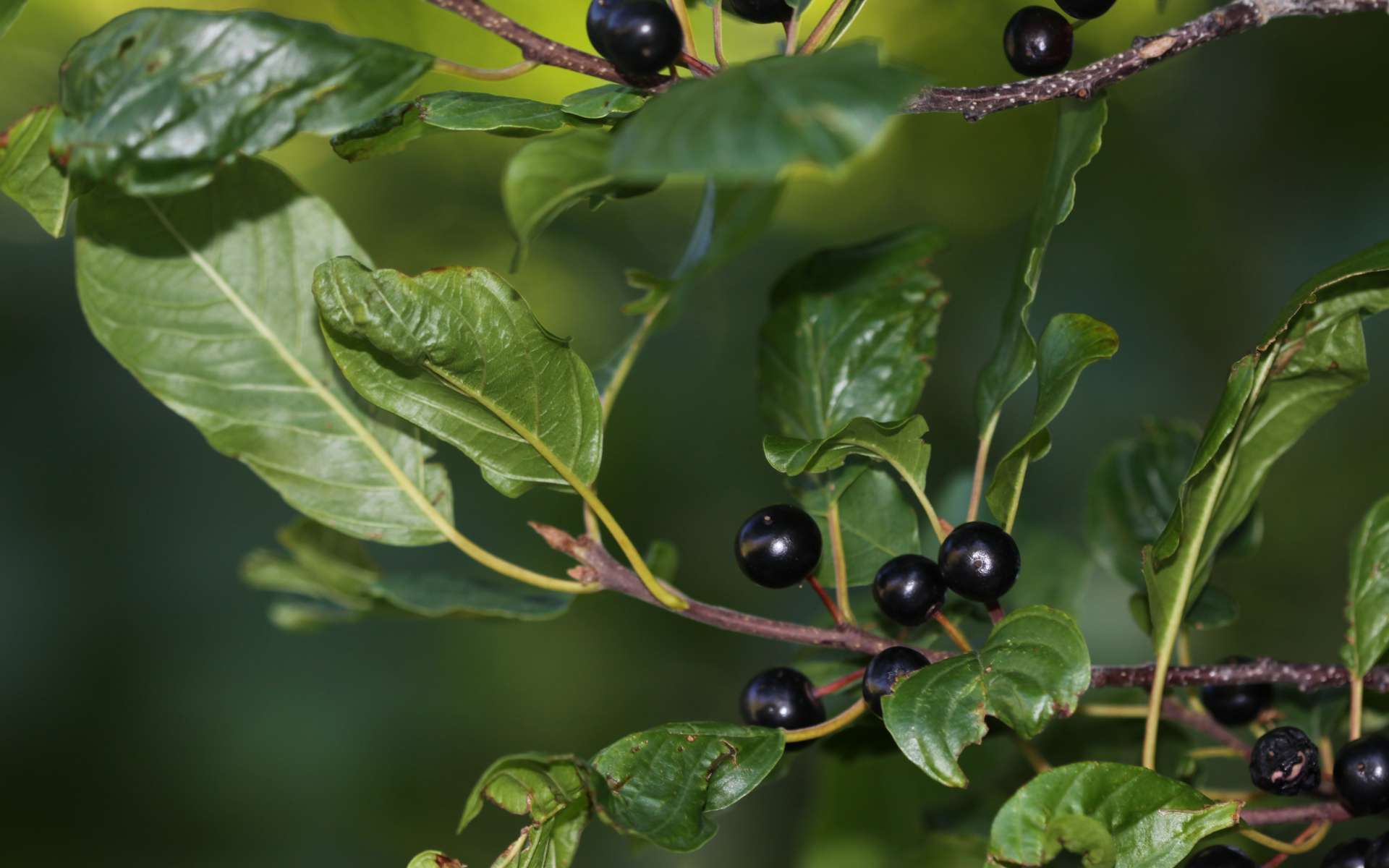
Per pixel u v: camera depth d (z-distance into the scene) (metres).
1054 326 0.46
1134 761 0.52
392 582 0.51
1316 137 0.85
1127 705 0.50
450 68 0.44
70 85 0.43
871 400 0.49
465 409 0.46
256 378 0.47
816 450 0.46
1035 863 0.44
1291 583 0.89
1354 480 0.90
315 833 0.90
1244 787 0.69
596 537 0.47
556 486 0.47
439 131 0.45
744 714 0.47
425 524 0.48
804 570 0.47
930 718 0.45
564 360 0.46
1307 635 0.88
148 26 0.43
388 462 0.48
